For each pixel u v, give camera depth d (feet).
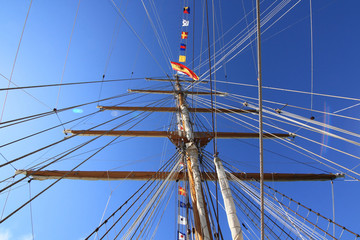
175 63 51.16
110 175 37.29
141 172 38.22
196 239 24.09
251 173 39.81
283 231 28.55
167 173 37.50
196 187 28.14
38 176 34.86
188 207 29.50
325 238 25.70
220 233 17.56
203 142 40.96
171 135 39.50
